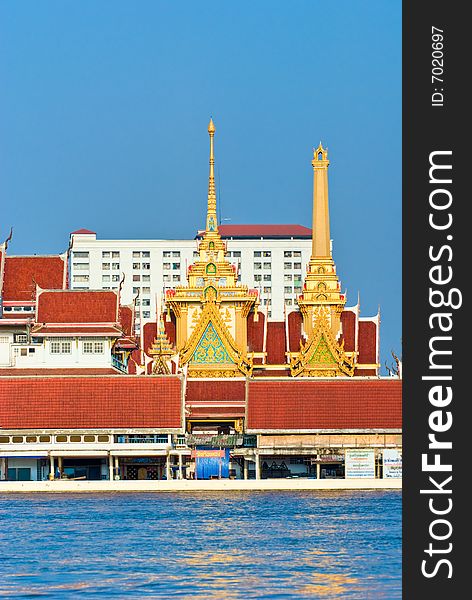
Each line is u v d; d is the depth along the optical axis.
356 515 198.00
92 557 153.75
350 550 156.50
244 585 132.00
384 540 165.62
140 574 140.12
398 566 142.88
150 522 191.62
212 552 156.50
